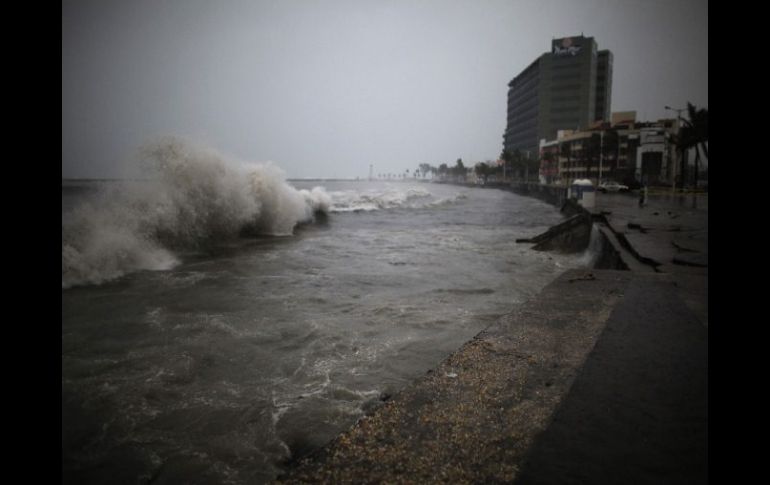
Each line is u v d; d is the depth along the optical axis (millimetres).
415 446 2213
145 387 4625
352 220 26906
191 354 5508
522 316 4387
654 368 2982
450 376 3033
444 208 41469
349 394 4449
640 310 4527
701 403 2490
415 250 15359
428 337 6164
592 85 140250
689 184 64188
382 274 10938
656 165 77938
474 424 2408
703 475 1857
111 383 4715
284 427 3867
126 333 6258
